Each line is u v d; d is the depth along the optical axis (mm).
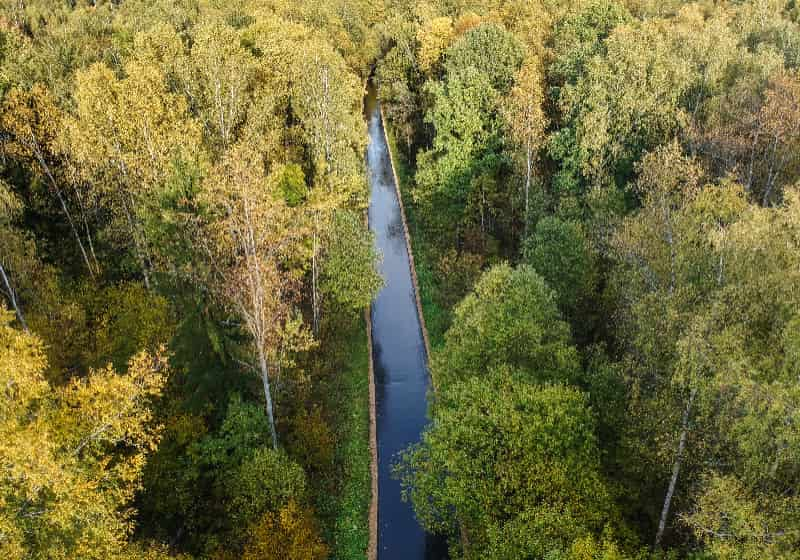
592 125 51125
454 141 65750
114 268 50844
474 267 57438
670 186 38719
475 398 32906
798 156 46625
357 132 70938
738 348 25500
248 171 32281
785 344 25156
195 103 63125
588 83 55688
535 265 47031
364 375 52938
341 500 40594
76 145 44938
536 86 57844
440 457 31422
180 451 35938
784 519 22359
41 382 23141
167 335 39438
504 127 61656
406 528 40125
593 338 45969
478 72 65750
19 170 49031
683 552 28219
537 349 36125
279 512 32188
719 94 54906
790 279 26484
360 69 127625
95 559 23359
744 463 24828
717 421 25750
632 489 31422
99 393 24844
